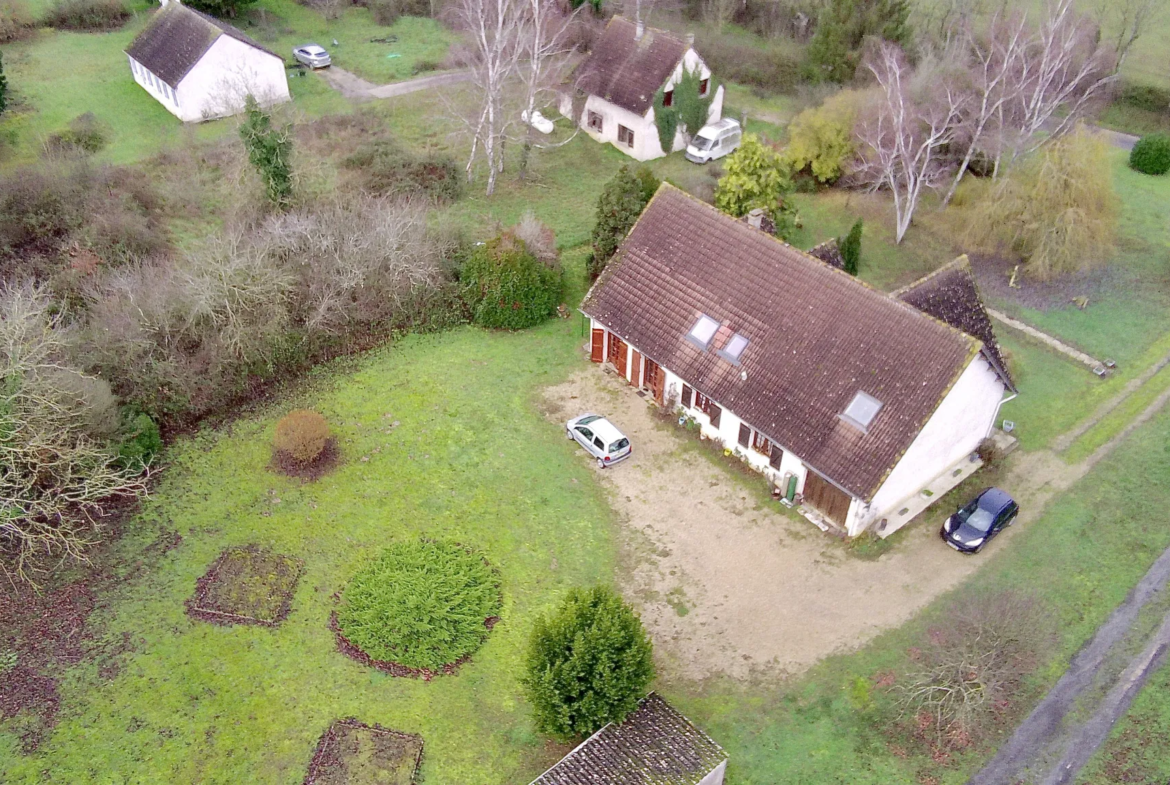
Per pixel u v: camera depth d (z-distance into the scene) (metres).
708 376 31.11
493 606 26.23
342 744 22.77
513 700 24.03
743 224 32.59
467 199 46.28
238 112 48.28
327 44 61.44
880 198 47.62
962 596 26.98
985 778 22.41
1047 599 26.92
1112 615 26.44
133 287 32.91
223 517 28.86
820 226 45.72
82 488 27.81
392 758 22.50
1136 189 48.75
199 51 49.16
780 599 26.88
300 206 40.84
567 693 21.66
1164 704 24.02
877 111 45.94
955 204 46.47
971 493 30.58
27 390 27.06
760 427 29.45
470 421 32.91
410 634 25.27
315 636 25.36
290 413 31.64
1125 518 29.62
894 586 27.33
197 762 22.30
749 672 24.83
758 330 30.77
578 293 39.75
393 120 52.72
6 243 38.56
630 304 33.84
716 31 64.31
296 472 30.55
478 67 53.09
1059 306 39.78
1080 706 24.05
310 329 34.91
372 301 36.47
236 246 34.34
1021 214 40.75
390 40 62.72
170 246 40.62
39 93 52.25
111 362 31.00
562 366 35.78
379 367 35.34
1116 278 41.62
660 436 32.62
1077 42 47.41
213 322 33.09
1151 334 38.12
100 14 60.72
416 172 45.94
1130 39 55.69
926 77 47.53
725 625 26.09
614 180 37.97
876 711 23.88
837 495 28.66
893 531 29.20
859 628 26.08
